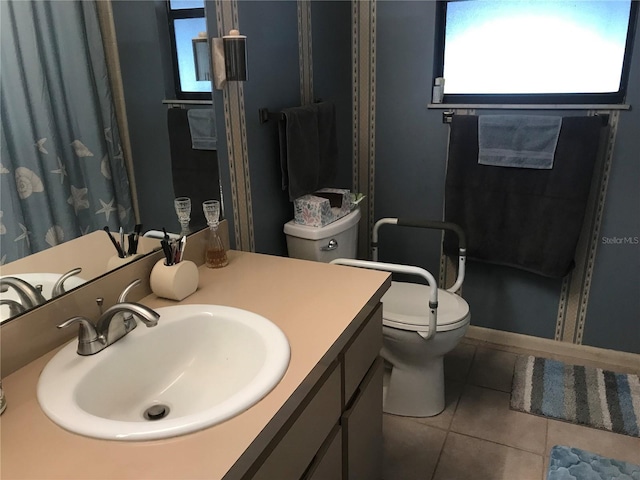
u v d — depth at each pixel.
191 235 1.53
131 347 1.12
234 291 1.38
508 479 1.82
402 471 1.87
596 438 2.00
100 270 1.26
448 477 1.84
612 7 2.10
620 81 2.16
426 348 1.97
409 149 2.55
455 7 2.32
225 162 1.71
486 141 2.28
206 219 1.57
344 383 1.30
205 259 1.57
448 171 2.40
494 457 1.92
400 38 2.41
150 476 0.76
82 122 1.27
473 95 2.40
